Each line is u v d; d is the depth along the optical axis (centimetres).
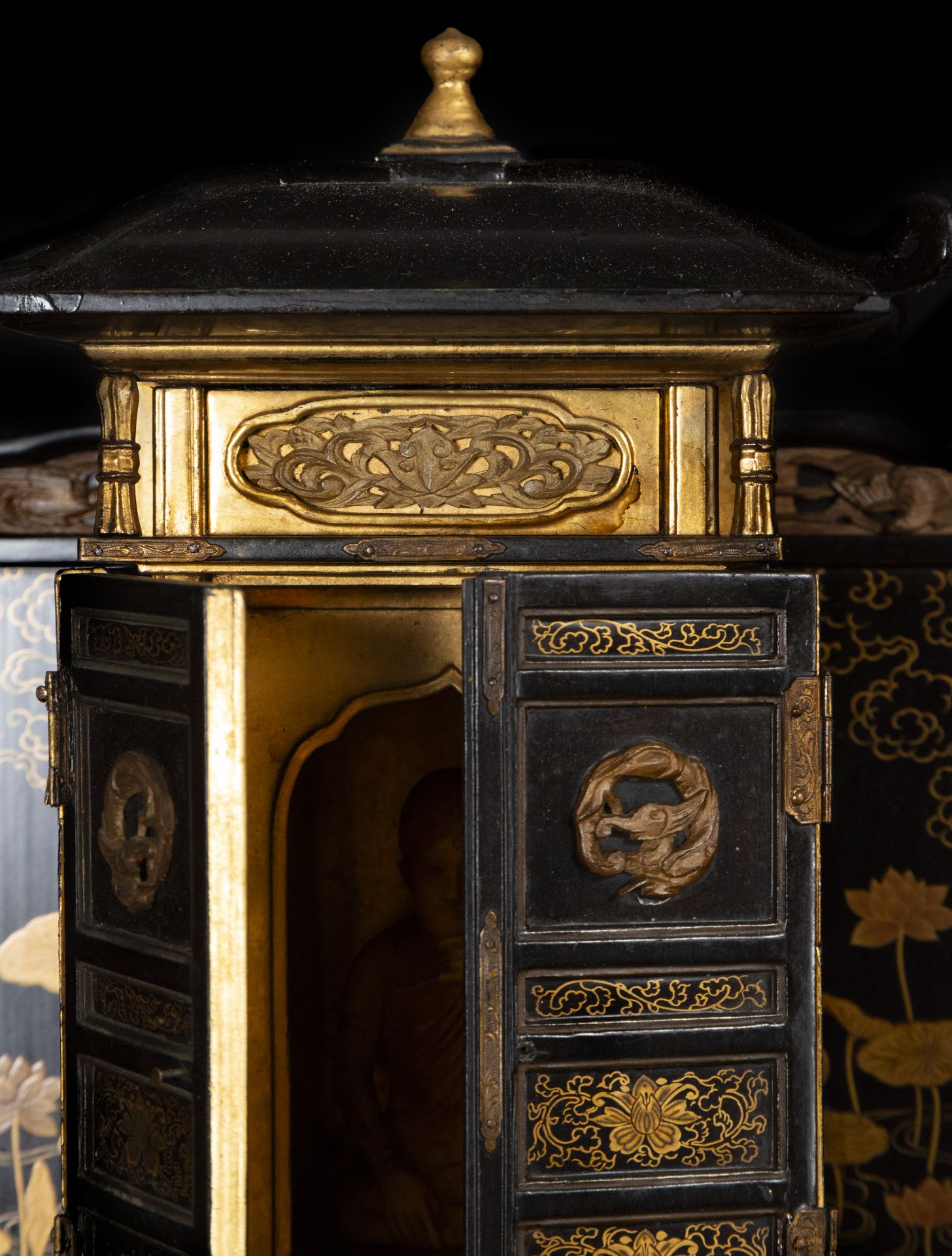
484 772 167
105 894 178
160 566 184
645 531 191
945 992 229
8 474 228
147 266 174
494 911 167
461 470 189
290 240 177
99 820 179
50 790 183
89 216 245
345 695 204
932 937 229
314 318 172
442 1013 216
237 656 161
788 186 246
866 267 179
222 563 186
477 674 166
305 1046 224
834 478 232
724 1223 172
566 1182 169
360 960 218
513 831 167
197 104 242
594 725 169
